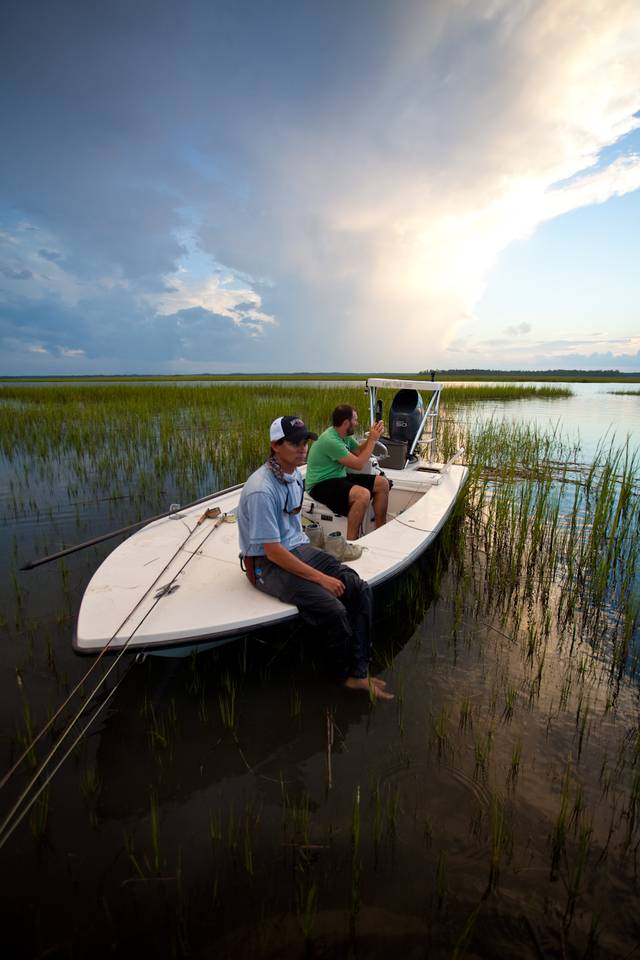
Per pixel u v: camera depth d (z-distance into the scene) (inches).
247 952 58.3
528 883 66.8
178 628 93.1
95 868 68.2
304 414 506.6
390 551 133.6
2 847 70.8
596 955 58.7
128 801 78.7
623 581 161.8
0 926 60.9
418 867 68.6
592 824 75.6
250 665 114.0
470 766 86.0
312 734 93.3
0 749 88.4
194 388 951.6
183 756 87.9
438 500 177.8
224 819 75.9
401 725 95.6
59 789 80.8
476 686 108.0
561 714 99.7
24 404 661.3
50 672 110.0
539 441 395.9
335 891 65.3
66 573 155.9
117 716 97.8
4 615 133.1
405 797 79.7
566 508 235.6
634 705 103.3
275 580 103.0
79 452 336.2
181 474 295.1
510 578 159.2
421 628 132.0
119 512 226.1
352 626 107.0
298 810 77.2
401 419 227.1
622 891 66.2
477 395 954.7
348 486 161.8
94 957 57.7
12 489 258.8
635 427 509.0
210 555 125.2
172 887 65.7
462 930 60.8
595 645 125.7
